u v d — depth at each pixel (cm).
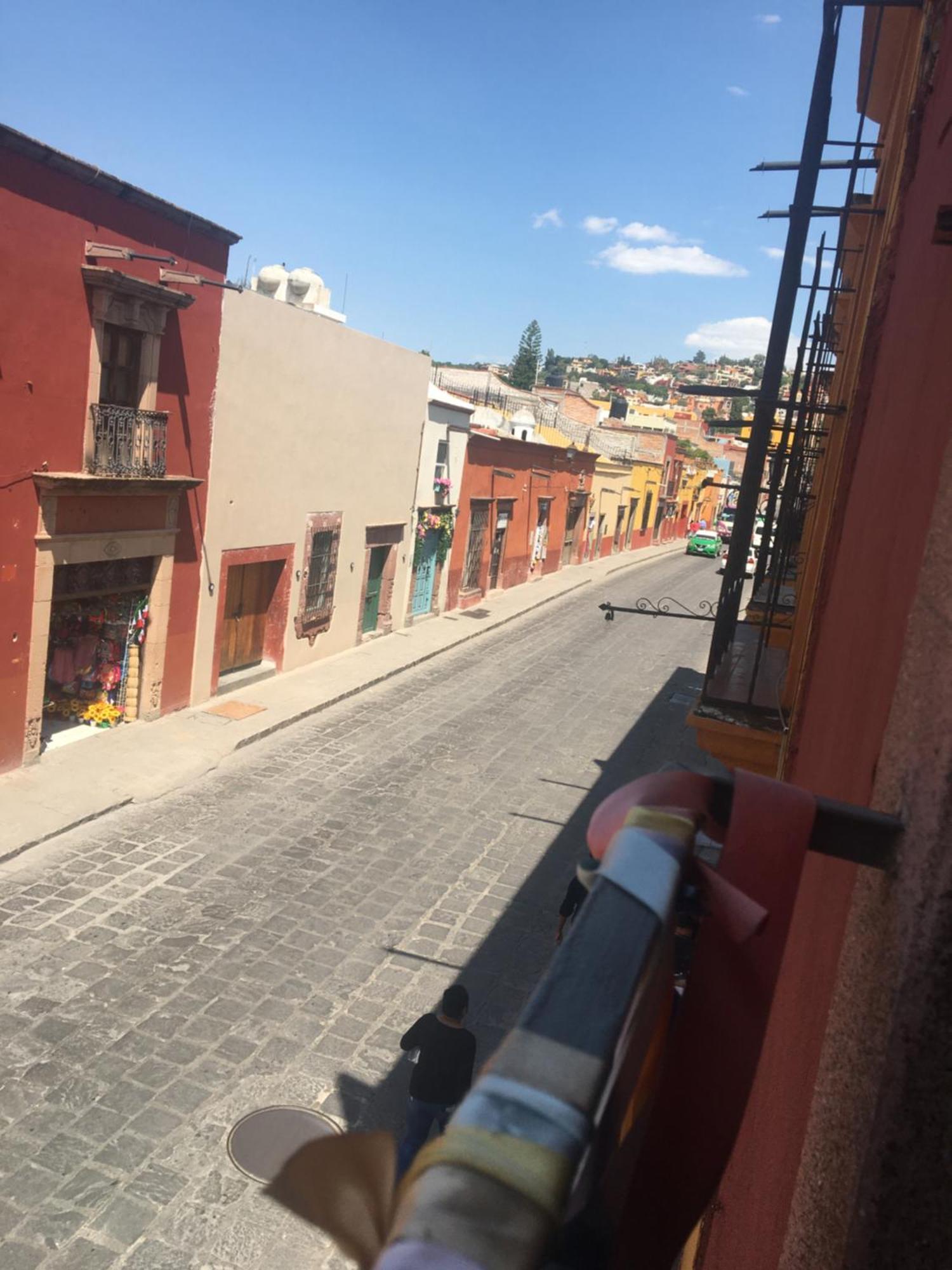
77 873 1002
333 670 1944
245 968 864
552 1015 67
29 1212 573
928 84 359
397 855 1142
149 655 1455
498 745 1620
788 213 612
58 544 1198
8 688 1173
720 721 586
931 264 233
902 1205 102
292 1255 567
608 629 2834
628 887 81
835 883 181
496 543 3105
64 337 1154
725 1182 311
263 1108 688
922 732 113
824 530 637
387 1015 823
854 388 473
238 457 1582
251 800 1257
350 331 1877
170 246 1322
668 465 5700
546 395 5666
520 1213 52
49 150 1067
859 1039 118
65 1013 764
